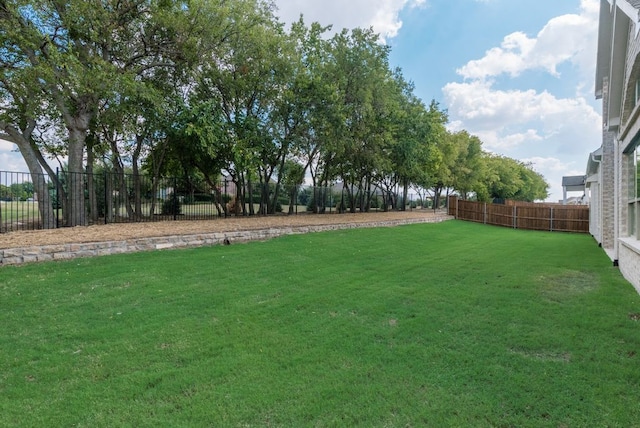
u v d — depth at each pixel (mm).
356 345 3545
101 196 14422
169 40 11789
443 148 27656
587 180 15195
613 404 2549
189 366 3094
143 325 4000
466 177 32219
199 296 5070
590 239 13578
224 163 14586
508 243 11734
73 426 2299
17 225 10703
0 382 2793
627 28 5766
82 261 6820
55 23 9211
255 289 5492
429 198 35000
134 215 13758
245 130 13531
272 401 2588
